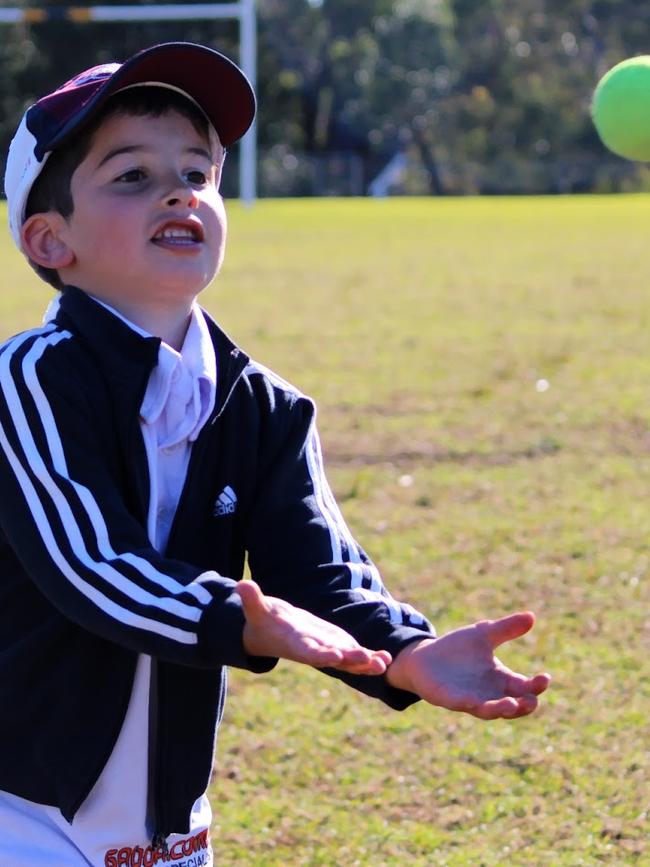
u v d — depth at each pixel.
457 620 4.69
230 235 24.55
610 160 55.00
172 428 2.24
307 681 4.26
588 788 3.53
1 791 2.26
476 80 56.03
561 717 3.94
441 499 6.27
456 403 8.46
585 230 25.12
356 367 9.72
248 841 3.29
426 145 54.94
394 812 3.44
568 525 5.83
